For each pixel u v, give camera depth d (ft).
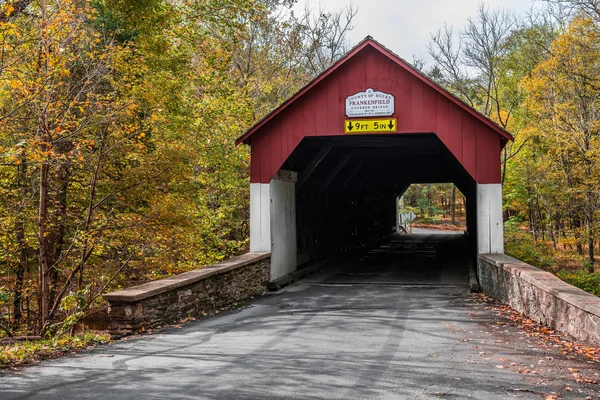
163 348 21.21
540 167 81.15
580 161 66.44
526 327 25.05
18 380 16.21
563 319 22.52
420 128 41.37
